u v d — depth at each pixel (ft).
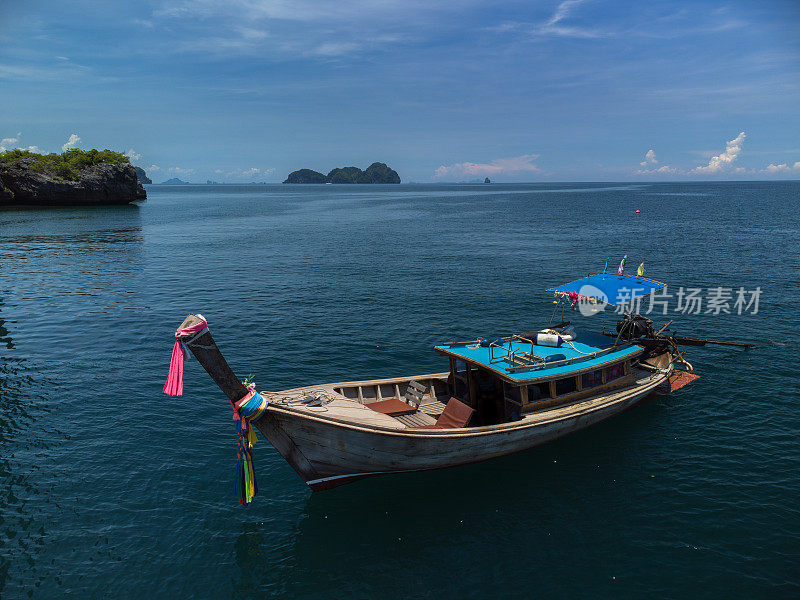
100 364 82.17
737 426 62.44
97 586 39.40
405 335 96.89
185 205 574.15
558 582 40.16
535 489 51.83
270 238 252.21
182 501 49.39
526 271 156.97
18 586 39.11
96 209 456.04
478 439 52.95
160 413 66.08
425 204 583.99
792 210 404.57
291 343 92.02
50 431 61.31
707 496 49.85
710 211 404.57
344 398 53.57
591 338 69.77
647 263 165.99
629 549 43.45
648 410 67.26
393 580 40.63
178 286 139.33
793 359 82.12
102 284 141.69
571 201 618.44
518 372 57.52
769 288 128.98
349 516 48.24
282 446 47.50
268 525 46.75
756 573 40.47
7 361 83.10
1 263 174.09
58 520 46.26
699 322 103.14
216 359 43.86
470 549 43.88
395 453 50.39
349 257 188.44
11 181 435.94
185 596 38.86
